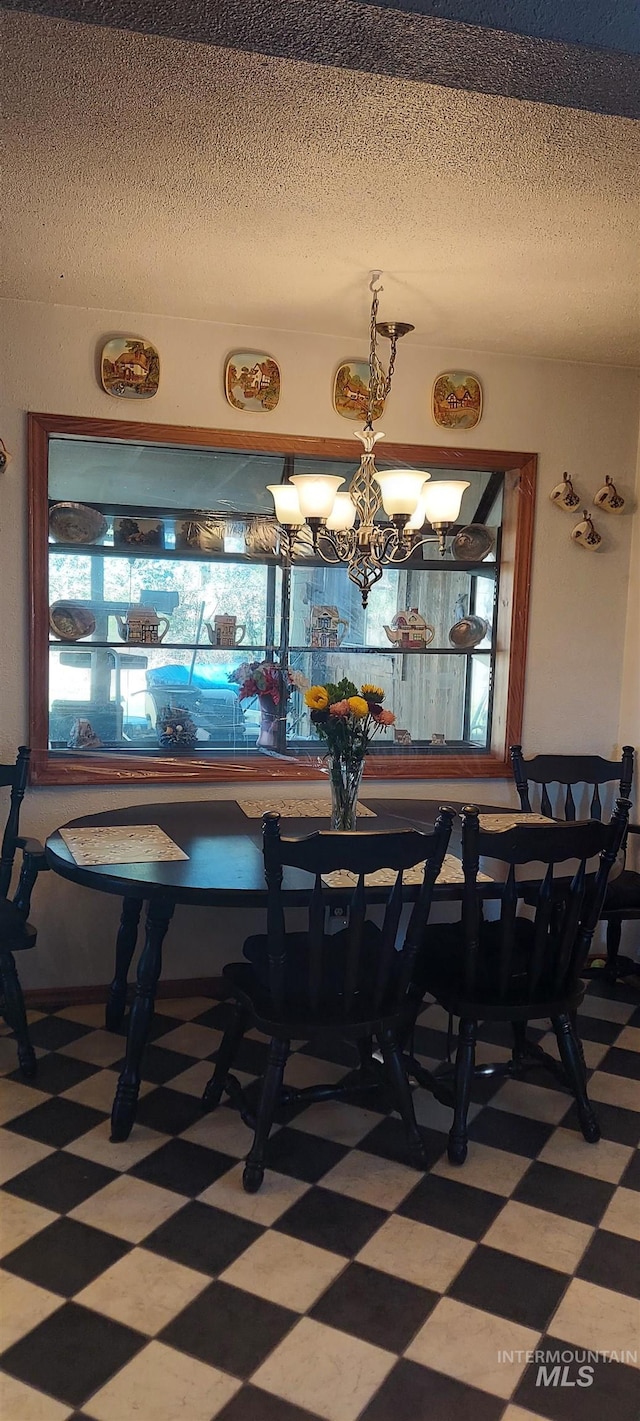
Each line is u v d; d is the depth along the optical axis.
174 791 3.29
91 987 3.24
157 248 2.51
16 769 2.91
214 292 2.85
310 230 2.37
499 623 3.63
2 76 1.70
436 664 3.61
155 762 3.26
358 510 2.93
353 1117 2.56
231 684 3.39
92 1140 2.40
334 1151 2.40
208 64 1.65
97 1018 3.12
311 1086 2.60
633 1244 2.06
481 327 3.12
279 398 3.23
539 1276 1.95
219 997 3.34
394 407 3.33
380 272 2.65
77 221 2.35
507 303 2.88
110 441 3.15
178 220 2.33
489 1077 2.67
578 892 2.29
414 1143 2.33
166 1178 2.25
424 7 1.30
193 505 3.31
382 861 2.07
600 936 3.82
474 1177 2.30
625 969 3.52
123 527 3.24
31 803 3.15
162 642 3.31
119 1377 1.66
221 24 1.34
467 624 3.63
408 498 2.58
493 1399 1.64
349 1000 2.18
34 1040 2.94
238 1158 2.35
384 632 3.54
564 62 1.42
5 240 2.47
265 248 2.50
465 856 2.21
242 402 3.18
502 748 3.62
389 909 2.16
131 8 1.31
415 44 1.38
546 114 1.79
